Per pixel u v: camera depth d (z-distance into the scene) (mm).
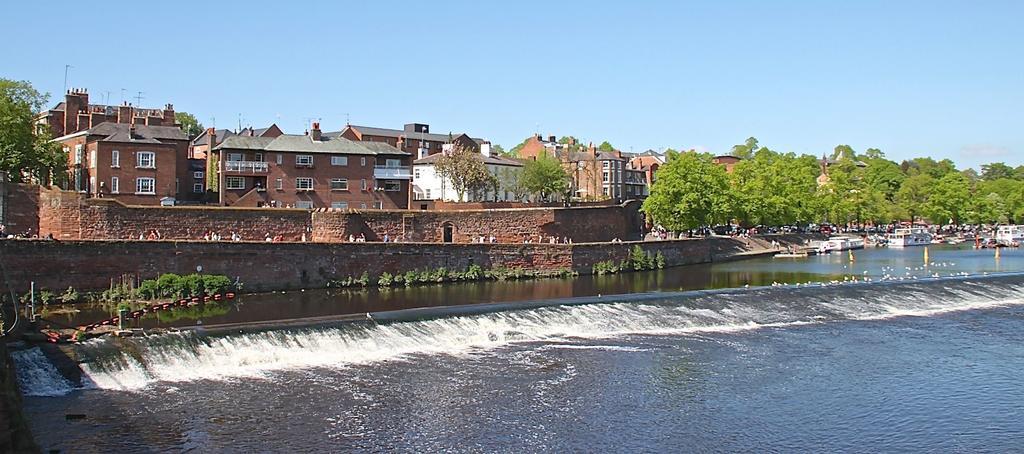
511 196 149250
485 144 158125
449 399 38781
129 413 35656
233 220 81938
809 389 41969
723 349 50500
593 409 37688
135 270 65750
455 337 51500
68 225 73625
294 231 85688
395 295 71938
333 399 38375
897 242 161625
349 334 48406
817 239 157875
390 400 38375
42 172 94875
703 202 127188
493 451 32094
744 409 38281
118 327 47344
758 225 157500
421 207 118625
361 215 89688
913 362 48250
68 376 39469
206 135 150500
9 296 56688
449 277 83938
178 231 78938
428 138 168000
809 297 67438
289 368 43719
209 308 61594
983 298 72562
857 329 58031
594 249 96562
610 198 167125
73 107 114375
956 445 34219
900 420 37344
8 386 32219
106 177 95000
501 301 67812
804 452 32969
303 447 32125
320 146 110375
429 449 32156
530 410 37344
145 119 117000
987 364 48031
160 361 42312
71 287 62750
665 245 109188
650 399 39531
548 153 171875
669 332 55500
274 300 67000
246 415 35781
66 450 30969
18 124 88562
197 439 32688
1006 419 37656
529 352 48625
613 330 55688
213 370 42844
